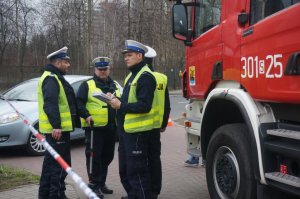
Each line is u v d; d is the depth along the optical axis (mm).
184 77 6449
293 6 3941
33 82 10359
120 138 5473
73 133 9664
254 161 4434
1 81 37312
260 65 4395
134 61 5086
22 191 6266
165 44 40406
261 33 4371
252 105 4539
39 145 9078
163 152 9578
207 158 5367
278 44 4117
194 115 6262
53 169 5551
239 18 4801
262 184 4438
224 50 5125
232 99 4805
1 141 8734
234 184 4855
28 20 48531
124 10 46031
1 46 47469
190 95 6188
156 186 5723
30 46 52719
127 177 5281
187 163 8094
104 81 6277
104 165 6277
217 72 5289
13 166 8039
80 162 8508
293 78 3939
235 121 5340
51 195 5570
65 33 50344
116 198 6125
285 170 4184
